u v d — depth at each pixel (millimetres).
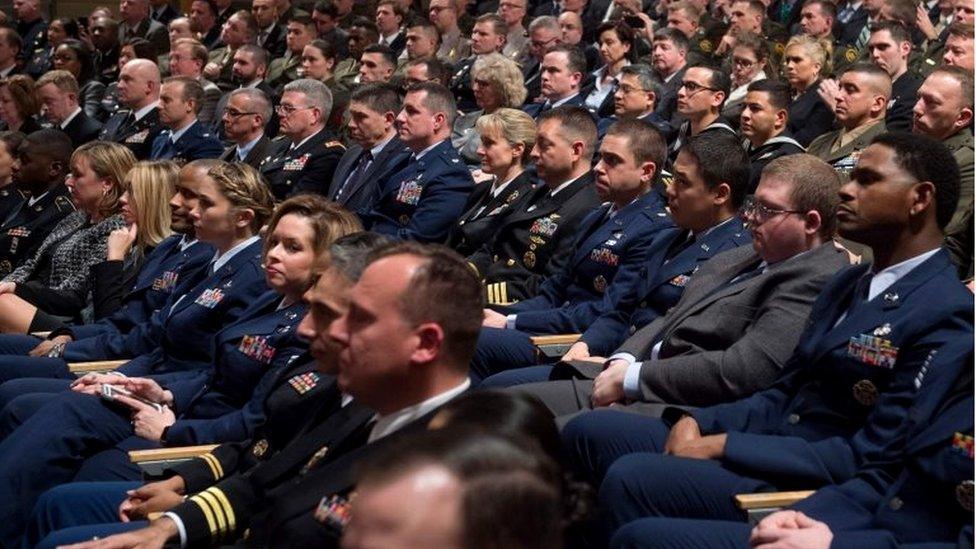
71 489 4043
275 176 7969
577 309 5176
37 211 7449
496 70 8266
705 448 3494
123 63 11492
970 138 5746
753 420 3641
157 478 3982
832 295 3643
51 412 4578
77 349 5621
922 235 3467
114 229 6406
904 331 3350
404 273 2871
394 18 11883
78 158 6539
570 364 4324
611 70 8828
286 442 3867
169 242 5898
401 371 2873
